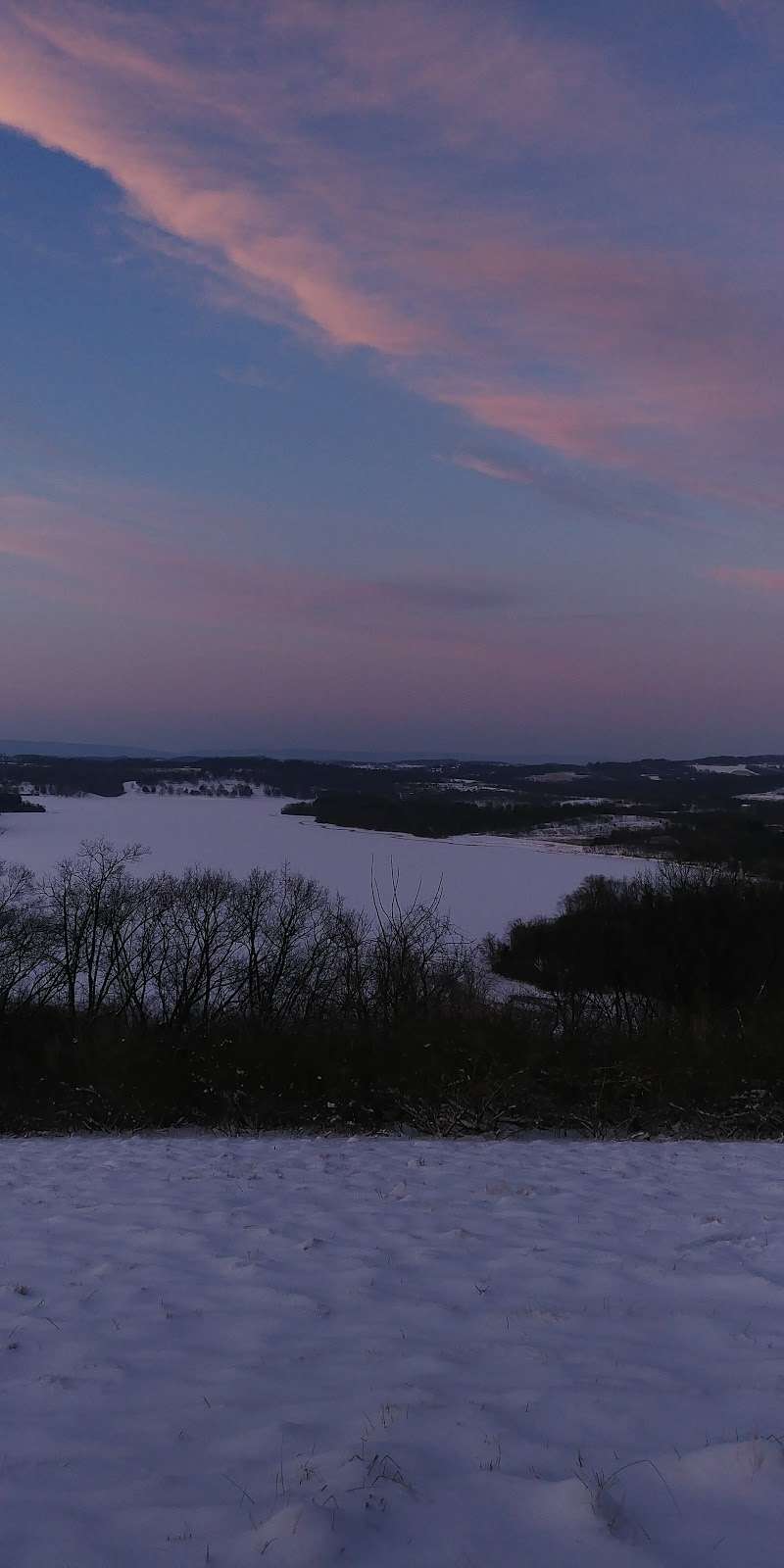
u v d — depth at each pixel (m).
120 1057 17.59
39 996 32.69
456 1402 4.04
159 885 40.62
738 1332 4.91
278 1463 3.51
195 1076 16.75
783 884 43.19
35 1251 6.93
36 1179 10.23
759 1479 3.18
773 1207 8.10
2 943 34.28
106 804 164.50
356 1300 5.65
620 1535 2.94
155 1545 3.01
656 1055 16.84
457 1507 3.12
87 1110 16.72
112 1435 3.87
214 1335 5.11
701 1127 15.02
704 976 32.12
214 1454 3.66
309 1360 4.67
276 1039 18.12
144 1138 15.39
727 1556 2.86
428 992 29.64
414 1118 15.66
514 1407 3.96
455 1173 10.38
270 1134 15.49
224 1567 2.86
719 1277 5.89
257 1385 4.36
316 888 55.47
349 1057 17.09
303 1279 6.11
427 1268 6.36
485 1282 6.01
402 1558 2.85
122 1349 4.88
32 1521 3.20
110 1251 6.91
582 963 34.59
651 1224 7.52
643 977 32.47
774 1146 13.10
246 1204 8.57
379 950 31.94
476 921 56.91
